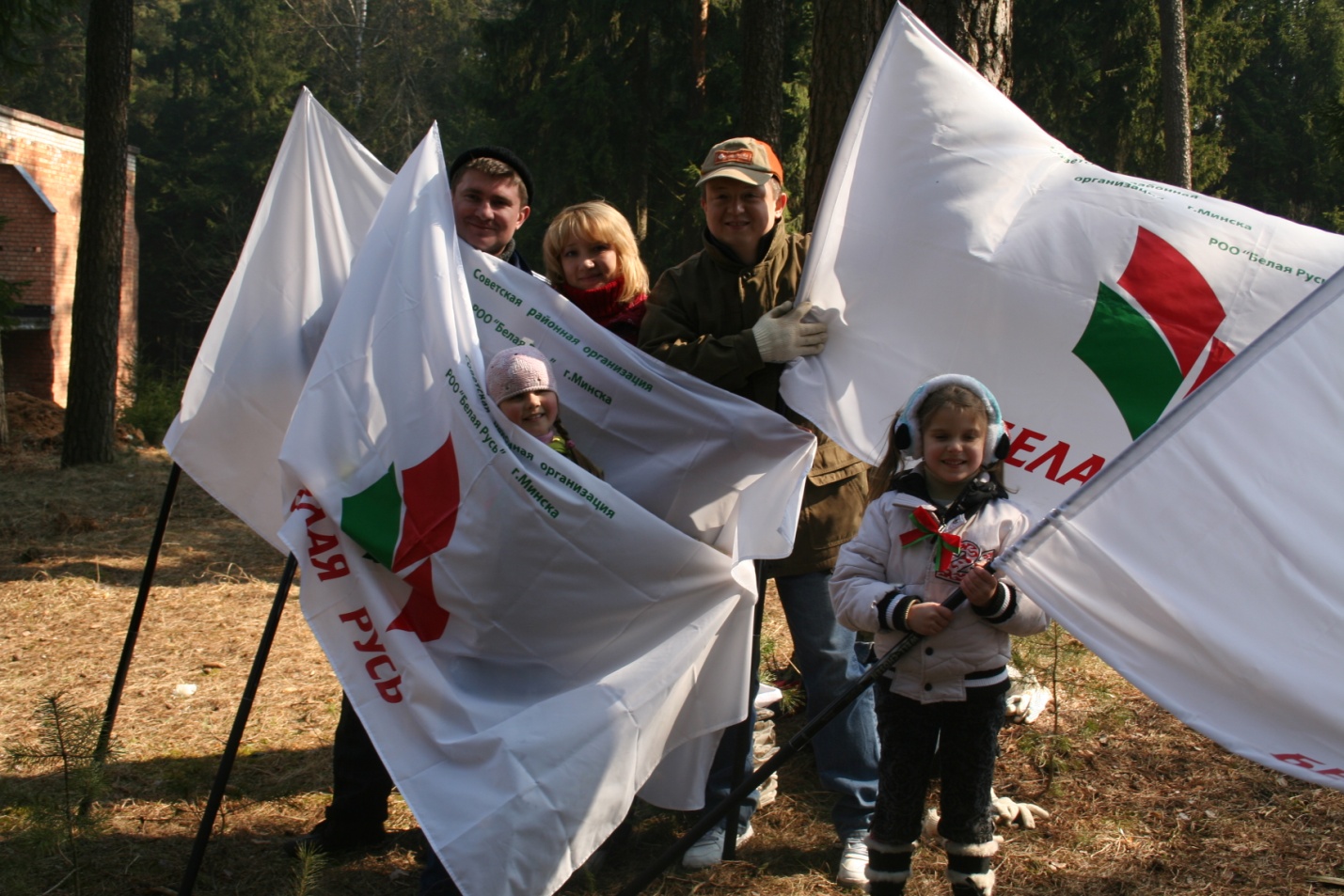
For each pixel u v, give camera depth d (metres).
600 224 3.74
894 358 3.19
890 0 4.88
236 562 8.22
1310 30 36.25
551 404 3.15
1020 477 3.05
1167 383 2.96
